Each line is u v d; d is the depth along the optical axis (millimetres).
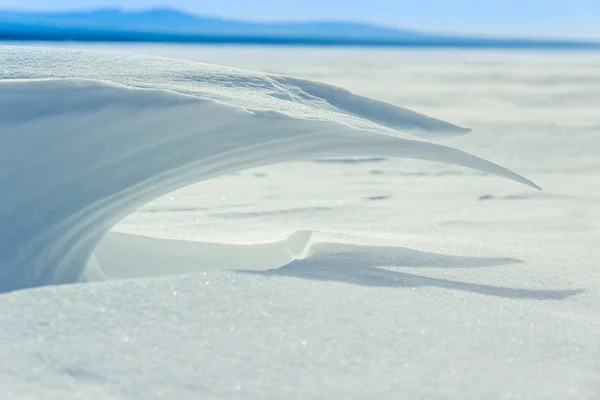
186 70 2881
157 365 1449
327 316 1746
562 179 7730
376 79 25766
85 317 1622
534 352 1709
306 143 2367
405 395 1432
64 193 2270
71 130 2227
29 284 2221
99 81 2279
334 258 2436
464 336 1747
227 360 1493
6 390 1318
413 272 2402
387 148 2418
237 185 6992
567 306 2203
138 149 2277
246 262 2916
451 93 20641
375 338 1664
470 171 8250
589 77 29812
